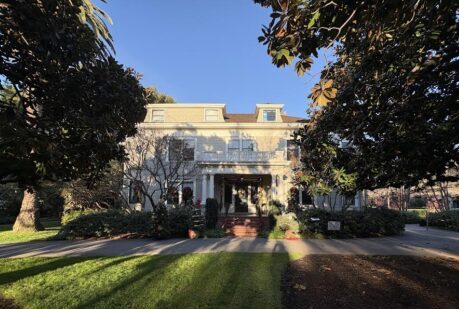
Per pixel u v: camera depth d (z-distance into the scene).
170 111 25.73
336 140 7.82
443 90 6.44
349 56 6.77
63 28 5.34
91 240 14.93
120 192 20.39
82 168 6.13
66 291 6.81
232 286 7.05
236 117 27.31
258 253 11.13
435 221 24.58
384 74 6.57
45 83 5.63
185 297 6.35
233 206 24.69
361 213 17.53
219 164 22.98
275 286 7.05
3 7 5.00
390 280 7.59
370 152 7.27
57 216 31.66
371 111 6.86
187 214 16.16
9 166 5.05
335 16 3.72
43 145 4.57
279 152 23.67
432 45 5.69
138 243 13.84
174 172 20.17
